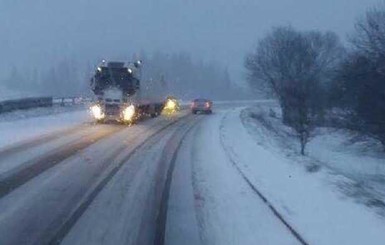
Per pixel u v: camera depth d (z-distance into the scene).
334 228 11.96
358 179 25.62
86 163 20.20
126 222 12.06
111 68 40.47
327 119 51.88
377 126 40.38
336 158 37.56
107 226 11.70
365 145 45.34
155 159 22.03
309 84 49.12
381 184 25.66
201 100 62.28
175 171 19.23
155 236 11.07
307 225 12.18
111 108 39.94
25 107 47.16
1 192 14.77
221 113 63.84
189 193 15.46
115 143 26.97
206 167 20.41
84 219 12.21
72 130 33.06
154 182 16.94
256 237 11.23
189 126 40.75
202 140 30.53
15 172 17.81
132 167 19.70
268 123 56.03
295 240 11.09
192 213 13.11
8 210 12.87
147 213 12.94
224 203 14.31
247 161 22.50
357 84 41.31
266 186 16.78
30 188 15.35
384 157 40.56
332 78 57.03
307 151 37.91
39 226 11.56
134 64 41.19
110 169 19.05
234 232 11.55
